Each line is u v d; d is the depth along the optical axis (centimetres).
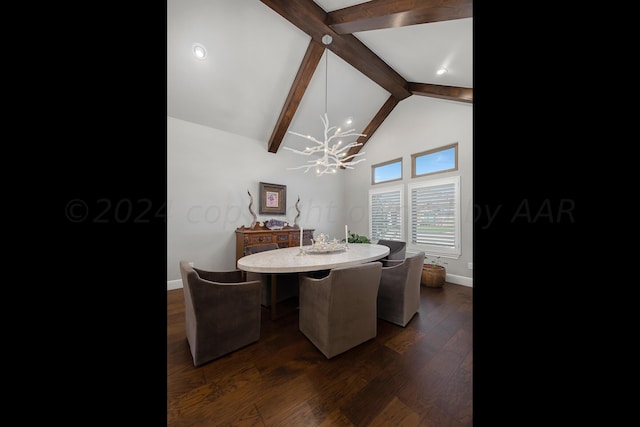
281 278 257
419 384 133
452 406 118
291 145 438
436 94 327
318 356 160
